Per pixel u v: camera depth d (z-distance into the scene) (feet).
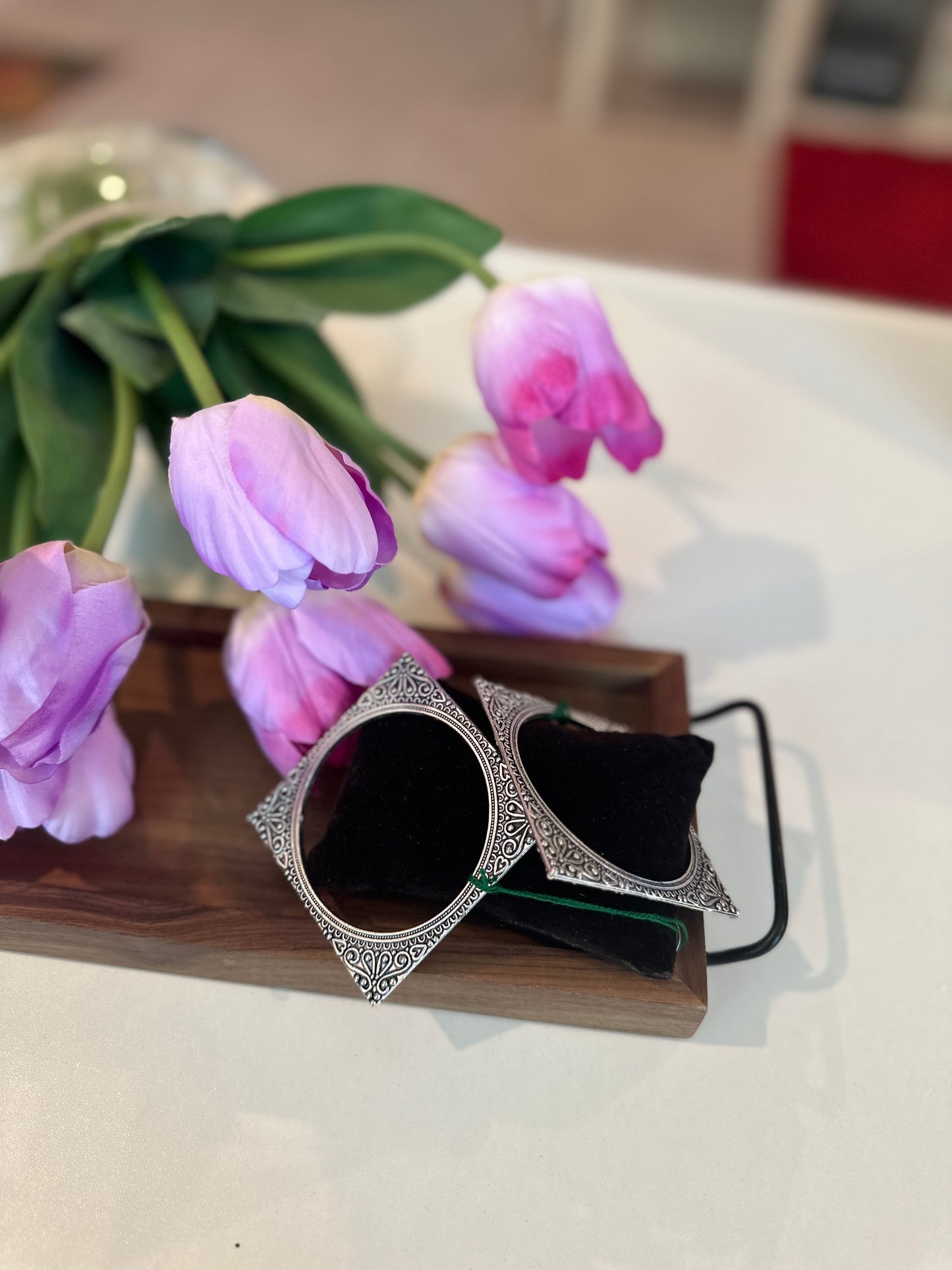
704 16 4.70
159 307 1.16
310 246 1.31
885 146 4.64
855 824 1.22
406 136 4.65
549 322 1.03
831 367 1.78
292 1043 1.02
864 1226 0.95
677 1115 1.00
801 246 4.03
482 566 1.13
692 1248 0.93
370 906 1.00
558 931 0.93
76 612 0.82
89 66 4.83
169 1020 1.03
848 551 1.51
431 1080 1.00
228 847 1.08
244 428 0.81
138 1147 0.95
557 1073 1.01
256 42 5.10
